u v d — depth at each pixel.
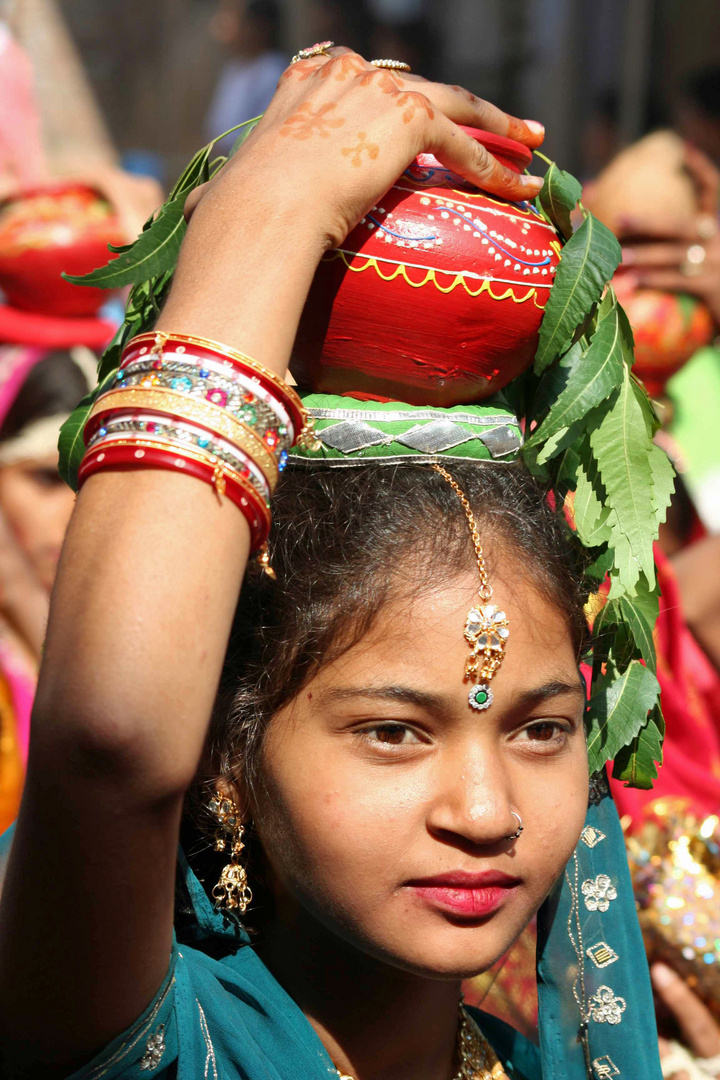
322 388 1.32
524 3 8.96
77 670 0.99
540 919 1.66
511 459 1.38
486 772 1.24
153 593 1.00
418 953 1.24
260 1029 1.38
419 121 1.20
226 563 1.05
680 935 2.22
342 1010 1.42
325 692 1.25
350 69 1.23
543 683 1.29
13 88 5.37
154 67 9.23
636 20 8.35
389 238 1.23
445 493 1.31
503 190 1.30
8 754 3.12
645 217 3.54
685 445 4.48
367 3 9.40
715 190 3.62
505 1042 1.80
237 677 1.33
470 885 1.24
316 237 1.15
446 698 1.24
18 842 1.05
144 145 9.23
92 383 3.63
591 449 1.41
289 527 1.32
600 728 1.50
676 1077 2.18
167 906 1.10
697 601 3.30
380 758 1.25
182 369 1.08
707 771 2.85
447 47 9.35
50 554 3.57
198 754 1.03
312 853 1.26
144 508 1.03
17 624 3.49
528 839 1.28
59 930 1.04
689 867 2.30
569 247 1.33
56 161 7.88
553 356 1.33
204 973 1.33
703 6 8.37
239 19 9.03
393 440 1.30
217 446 1.06
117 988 1.08
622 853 1.68
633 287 3.56
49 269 3.47
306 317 1.25
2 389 3.52
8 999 1.09
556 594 1.32
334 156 1.17
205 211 1.16
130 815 1.01
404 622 1.24
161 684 0.99
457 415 1.33
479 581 1.27
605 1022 1.63
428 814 1.24
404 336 1.26
